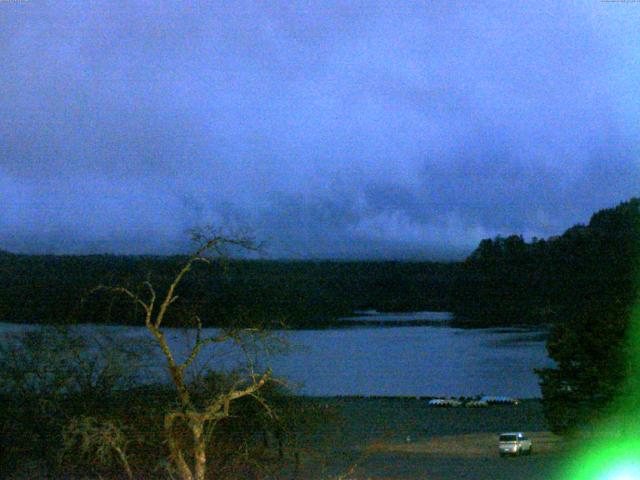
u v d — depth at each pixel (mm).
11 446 24188
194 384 19609
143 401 21781
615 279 67500
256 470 23750
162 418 20531
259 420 23453
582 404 43812
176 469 19688
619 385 41656
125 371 23047
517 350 176750
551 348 44344
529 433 60125
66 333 24188
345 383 116000
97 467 21734
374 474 30891
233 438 22984
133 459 21188
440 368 141875
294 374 124688
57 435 22812
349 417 68250
